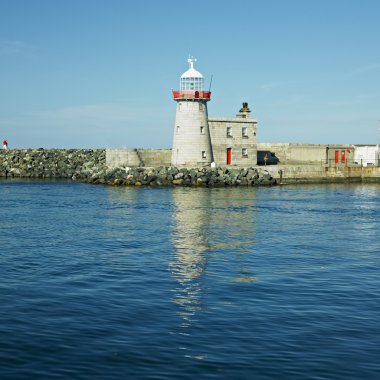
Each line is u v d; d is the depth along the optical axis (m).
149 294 23.42
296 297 23.03
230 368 16.12
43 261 29.77
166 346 17.64
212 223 44.62
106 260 30.12
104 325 19.48
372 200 65.19
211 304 22.02
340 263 29.78
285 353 17.14
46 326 19.34
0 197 66.62
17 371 15.88
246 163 92.75
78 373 15.79
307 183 92.19
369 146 103.12
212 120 89.50
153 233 39.34
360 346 17.72
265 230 41.22
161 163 94.19
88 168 106.88
